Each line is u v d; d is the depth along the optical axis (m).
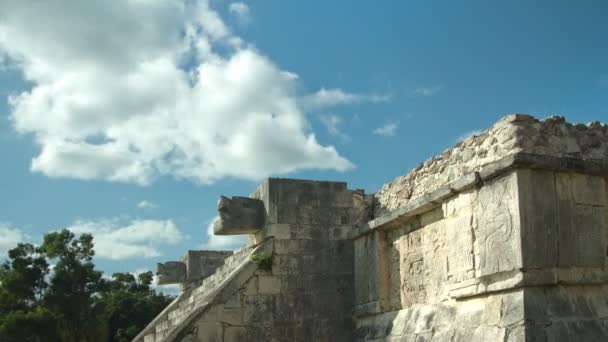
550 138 9.16
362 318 13.09
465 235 9.71
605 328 8.51
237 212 13.62
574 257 8.68
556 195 8.79
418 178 11.86
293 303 13.06
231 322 12.49
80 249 41.78
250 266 12.97
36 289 40.50
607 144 9.68
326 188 13.91
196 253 21.94
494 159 9.40
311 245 13.50
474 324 9.22
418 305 11.20
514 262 8.49
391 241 12.45
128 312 44.53
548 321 8.29
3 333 34.88
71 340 39.97
